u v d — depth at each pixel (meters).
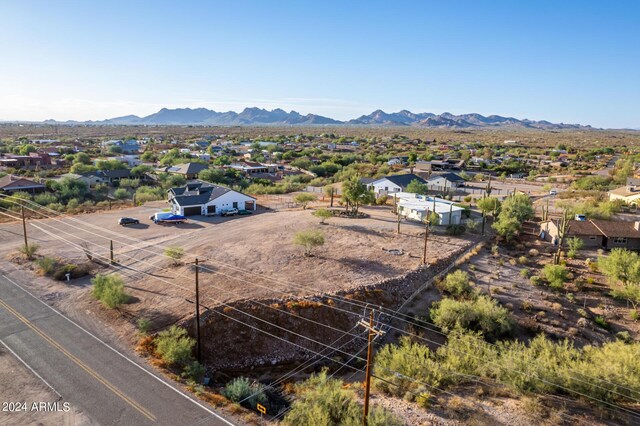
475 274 45.72
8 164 118.56
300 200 75.06
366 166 136.50
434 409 24.25
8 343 29.88
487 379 27.27
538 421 22.95
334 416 22.55
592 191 90.00
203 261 45.50
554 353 28.50
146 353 29.41
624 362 25.25
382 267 45.12
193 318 33.44
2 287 39.38
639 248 53.84
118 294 35.25
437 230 59.72
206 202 67.44
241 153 180.50
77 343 30.23
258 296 37.28
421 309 38.94
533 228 62.50
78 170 105.06
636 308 38.75
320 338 34.47
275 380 30.27
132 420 22.66
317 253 48.78
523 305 38.75
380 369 28.12
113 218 64.81
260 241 52.72
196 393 25.47
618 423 22.91
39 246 49.97
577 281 43.12
